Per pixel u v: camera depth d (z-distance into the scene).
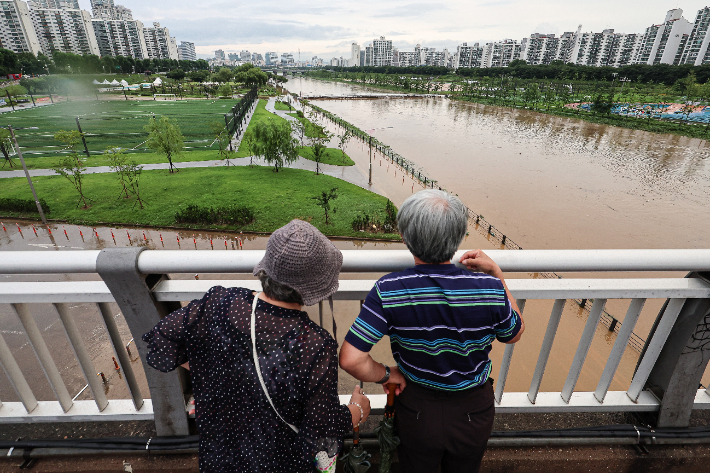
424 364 1.29
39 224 29.86
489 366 1.37
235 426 1.13
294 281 1.06
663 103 105.12
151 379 1.72
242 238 28.42
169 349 1.16
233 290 1.20
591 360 14.79
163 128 42.66
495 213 35.41
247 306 1.12
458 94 147.62
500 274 1.39
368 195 36.97
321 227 29.45
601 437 1.89
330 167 49.06
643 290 1.59
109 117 83.81
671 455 1.89
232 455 1.14
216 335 1.11
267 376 1.05
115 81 131.00
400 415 1.41
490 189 41.91
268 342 1.06
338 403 1.12
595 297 1.59
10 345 14.45
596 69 146.75
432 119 93.00
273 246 1.07
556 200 38.88
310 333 1.10
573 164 52.16
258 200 34.66
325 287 1.12
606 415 2.01
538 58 199.38
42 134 65.19
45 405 1.91
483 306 1.22
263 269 1.10
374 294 1.26
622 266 1.49
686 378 1.83
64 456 1.85
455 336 1.24
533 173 47.91
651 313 18.47
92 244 27.16
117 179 39.75
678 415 1.92
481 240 29.95
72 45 189.38
